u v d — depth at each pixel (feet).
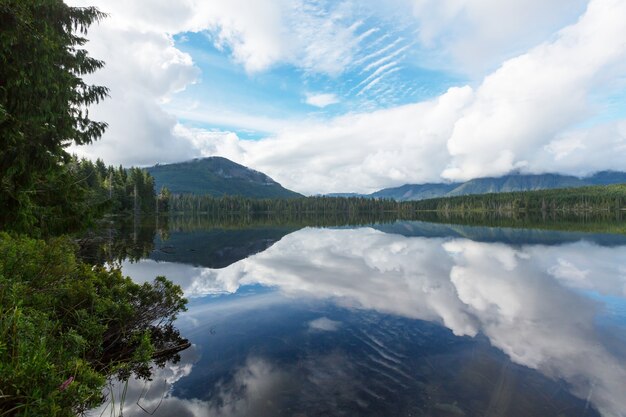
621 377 20.44
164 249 84.99
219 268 60.34
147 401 18.42
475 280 49.52
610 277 50.52
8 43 22.82
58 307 22.13
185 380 20.85
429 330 29.27
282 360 23.56
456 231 156.87
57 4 33.65
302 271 57.77
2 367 11.21
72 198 37.17
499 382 19.97
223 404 18.10
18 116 24.81
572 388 19.15
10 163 24.23
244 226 208.23
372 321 31.94
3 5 22.12
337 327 30.35
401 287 45.85
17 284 18.03
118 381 20.75
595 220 247.29
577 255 72.64
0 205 25.46
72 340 17.83
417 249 88.63
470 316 33.14
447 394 18.62
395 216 450.71
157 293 30.63
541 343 26.03
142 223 197.67
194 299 40.34
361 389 19.35
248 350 25.44
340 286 46.57
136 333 26.91
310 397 18.61
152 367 22.74
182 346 26.03
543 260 66.74
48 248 23.76
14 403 11.11
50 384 11.96
